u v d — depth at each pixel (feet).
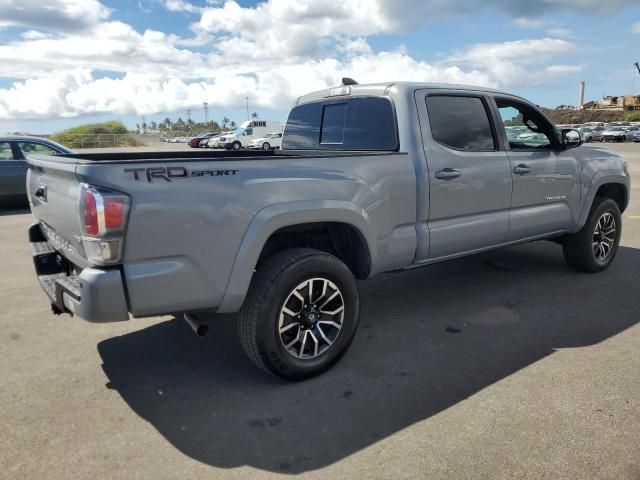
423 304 16.01
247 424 9.61
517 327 13.96
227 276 9.87
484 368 11.61
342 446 8.87
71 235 9.83
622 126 167.53
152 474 8.25
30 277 19.62
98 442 9.11
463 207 13.97
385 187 12.14
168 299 9.40
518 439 8.88
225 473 8.25
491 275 18.89
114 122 185.57
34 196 12.38
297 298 10.79
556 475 7.97
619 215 19.17
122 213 8.70
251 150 16.84
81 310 9.09
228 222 9.76
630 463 8.21
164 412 10.09
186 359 12.47
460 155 13.83
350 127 14.71
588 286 17.37
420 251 13.16
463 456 8.48
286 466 8.39
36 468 8.40
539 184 16.03
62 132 175.11
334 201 11.13
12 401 10.55
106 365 12.19
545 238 17.08
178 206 9.21
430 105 13.52
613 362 11.71
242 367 12.00
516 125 16.28
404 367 11.76
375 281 18.56
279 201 10.37
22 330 14.35
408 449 8.71
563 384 10.74
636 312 14.88
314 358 11.17
